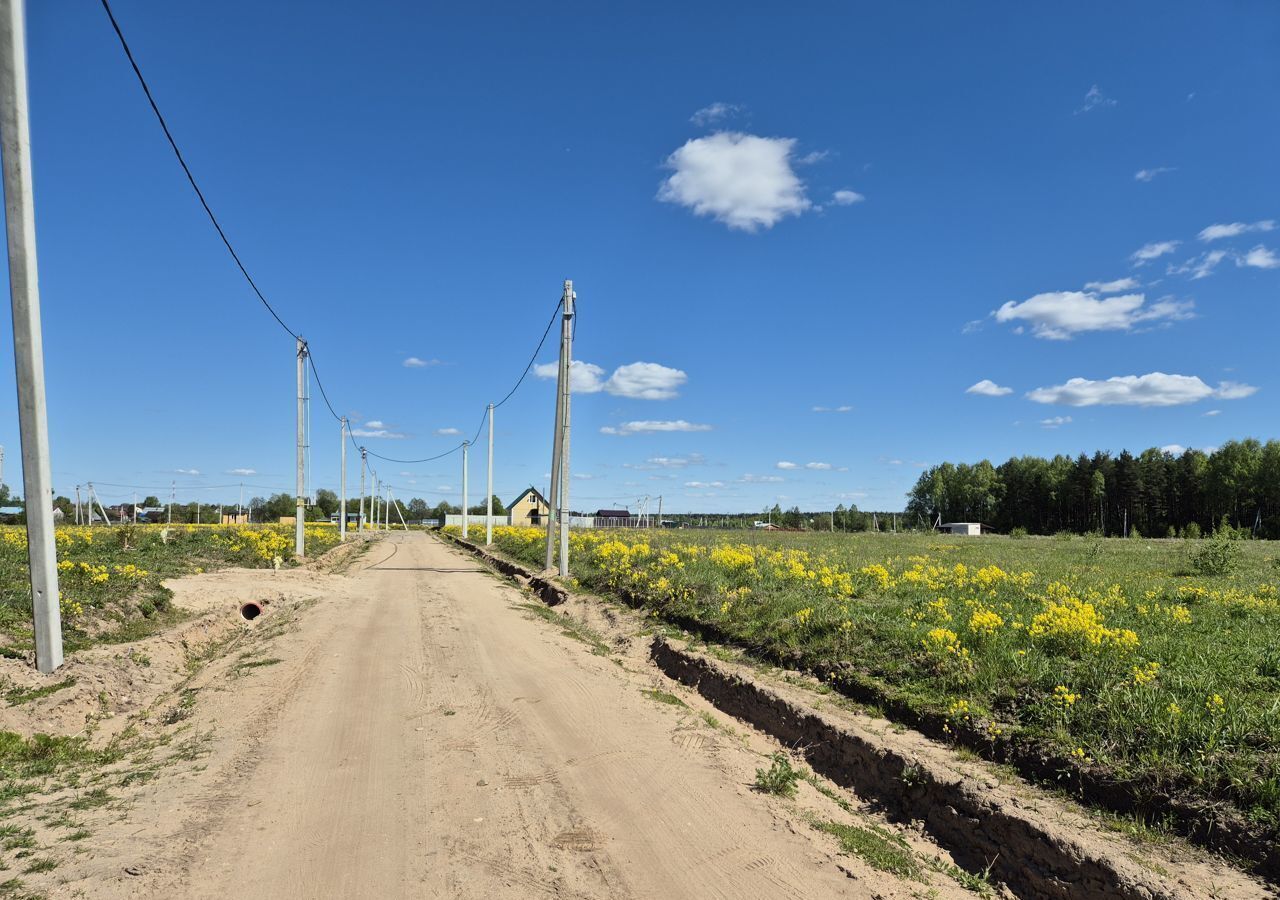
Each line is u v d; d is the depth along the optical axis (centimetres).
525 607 1784
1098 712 606
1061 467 9212
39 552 857
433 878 439
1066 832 477
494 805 555
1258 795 461
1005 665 741
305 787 588
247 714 800
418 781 603
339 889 424
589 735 735
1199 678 639
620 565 1947
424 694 889
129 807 544
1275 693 608
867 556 2341
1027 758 600
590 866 461
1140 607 1025
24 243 839
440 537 8544
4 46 812
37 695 783
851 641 934
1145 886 417
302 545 3072
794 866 471
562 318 2453
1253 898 405
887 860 491
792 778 639
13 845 472
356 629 1377
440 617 1546
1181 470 8000
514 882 436
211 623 1394
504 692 902
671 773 635
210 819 522
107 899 405
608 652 1267
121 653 984
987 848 513
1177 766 509
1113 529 8225
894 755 631
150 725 790
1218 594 1186
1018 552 2784
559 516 2531
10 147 825
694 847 493
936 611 1009
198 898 410
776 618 1112
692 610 1321
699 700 959
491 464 4859
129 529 2434
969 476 10675
